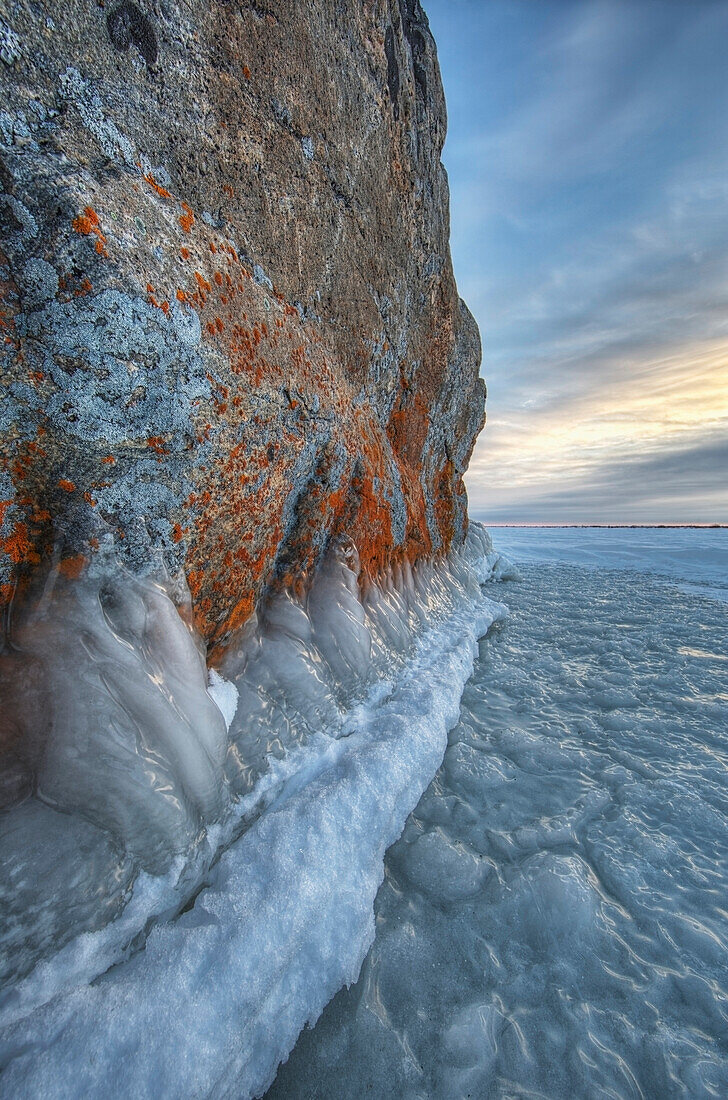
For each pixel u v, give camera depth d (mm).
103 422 1151
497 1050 1174
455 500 6398
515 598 7320
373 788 1810
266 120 1806
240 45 1627
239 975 1107
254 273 1780
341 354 2676
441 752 2430
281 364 1854
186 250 1388
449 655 3592
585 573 11336
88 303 1070
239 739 1672
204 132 1511
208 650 1727
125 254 1133
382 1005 1283
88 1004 958
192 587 1557
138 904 1145
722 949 1414
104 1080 880
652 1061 1147
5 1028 892
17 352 1032
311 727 1995
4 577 1104
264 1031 1134
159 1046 948
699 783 2258
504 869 1721
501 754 2533
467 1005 1277
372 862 1649
